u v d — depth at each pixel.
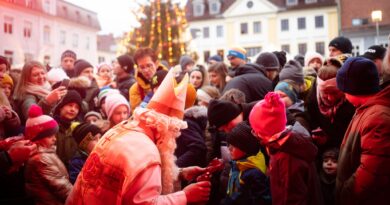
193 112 3.18
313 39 41.47
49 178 2.58
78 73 5.13
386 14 27.45
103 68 5.61
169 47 13.61
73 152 3.29
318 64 4.96
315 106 2.80
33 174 2.58
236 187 2.46
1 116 2.98
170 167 1.81
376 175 1.77
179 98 1.88
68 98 3.39
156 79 3.27
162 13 13.86
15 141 2.38
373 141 1.79
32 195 2.56
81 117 4.05
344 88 2.04
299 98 3.33
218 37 45.44
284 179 2.09
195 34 43.62
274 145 2.11
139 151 1.67
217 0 45.75
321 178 2.64
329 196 2.56
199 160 3.00
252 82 3.49
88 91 4.69
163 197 1.67
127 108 3.52
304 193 2.08
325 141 2.58
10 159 2.26
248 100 3.44
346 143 2.01
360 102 2.04
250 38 43.91
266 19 43.16
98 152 1.77
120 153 1.68
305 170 2.12
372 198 1.81
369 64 1.98
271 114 2.10
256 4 43.41
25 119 3.52
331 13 40.62
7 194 2.45
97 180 1.72
